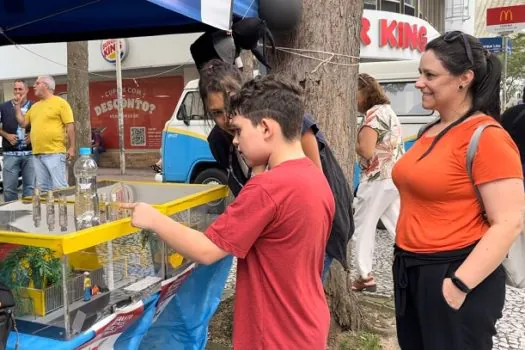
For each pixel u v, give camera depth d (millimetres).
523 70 17594
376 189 4168
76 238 1764
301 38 3131
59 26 3520
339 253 2604
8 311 1783
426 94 2059
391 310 3898
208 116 2314
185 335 2688
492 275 1978
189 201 2564
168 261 2416
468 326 1968
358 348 3295
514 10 8883
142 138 15219
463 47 1958
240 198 1679
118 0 2857
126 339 2170
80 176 2416
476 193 1947
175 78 14430
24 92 6711
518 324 3854
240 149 1754
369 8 13992
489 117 1963
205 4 2375
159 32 3549
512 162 1866
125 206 1903
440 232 2012
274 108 1688
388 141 4121
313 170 1744
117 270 2145
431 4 17938
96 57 14648
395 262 2201
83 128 8031
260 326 1719
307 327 1723
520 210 1860
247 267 1746
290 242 1672
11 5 3025
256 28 2742
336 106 3180
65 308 1841
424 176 2016
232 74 2195
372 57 12836
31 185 6738
